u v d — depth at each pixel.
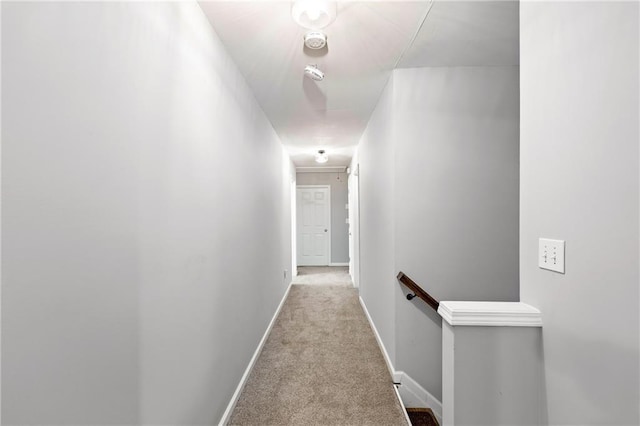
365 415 1.89
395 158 2.25
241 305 2.13
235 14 1.53
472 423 1.10
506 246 2.25
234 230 1.99
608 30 0.80
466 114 2.24
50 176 0.67
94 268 0.79
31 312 0.63
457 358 1.11
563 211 0.96
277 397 2.07
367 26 1.70
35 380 0.63
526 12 1.12
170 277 1.17
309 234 7.34
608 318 0.81
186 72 1.32
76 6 0.73
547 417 1.04
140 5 0.99
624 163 0.76
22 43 0.61
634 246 0.74
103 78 0.82
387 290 2.51
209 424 1.55
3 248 0.58
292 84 2.41
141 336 0.99
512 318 1.07
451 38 1.84
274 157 3.62
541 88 1.05
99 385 0.81
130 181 0.93
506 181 2.25
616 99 0.78
